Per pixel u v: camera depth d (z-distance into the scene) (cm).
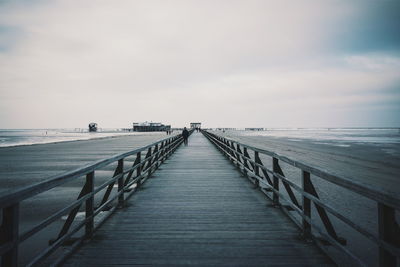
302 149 2738
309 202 321
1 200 161
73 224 470
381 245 178
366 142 4384
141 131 15062
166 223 388
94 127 16088
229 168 953
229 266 265
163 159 1111
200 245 312
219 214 430
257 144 3600
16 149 2456
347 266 280
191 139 3606
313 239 317
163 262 272
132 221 396
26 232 196
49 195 705
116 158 414
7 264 183
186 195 560
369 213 584
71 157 1753
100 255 285
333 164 1544
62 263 266
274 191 462
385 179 1079
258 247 306
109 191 407
